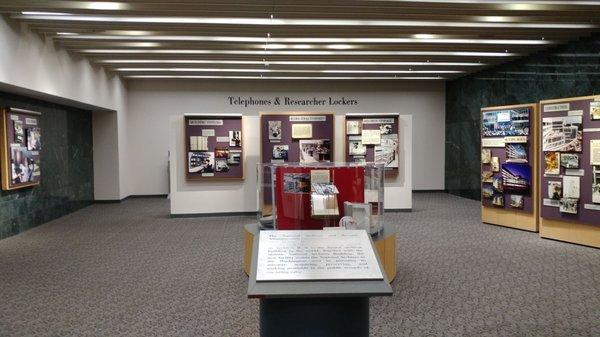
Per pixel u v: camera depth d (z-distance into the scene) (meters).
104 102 11.78
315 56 10.73
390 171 11.15
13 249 7.45
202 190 10.78
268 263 2.52
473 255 6.86
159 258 6.82
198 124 10.62
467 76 13.64
